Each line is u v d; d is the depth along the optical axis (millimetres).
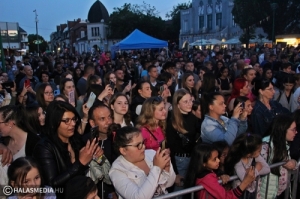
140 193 2287
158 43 16688
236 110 3590
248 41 33625
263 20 31594
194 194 2875
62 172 2434
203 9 50812
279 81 7492
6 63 13812
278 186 3400
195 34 51938
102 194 2928
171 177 2844
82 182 2203
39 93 4590
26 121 2816
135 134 2490
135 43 16312
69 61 15789
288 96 5656
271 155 3418
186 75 6289
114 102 3779
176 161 3746
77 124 2723
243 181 2787
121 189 2404
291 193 3535
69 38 76000
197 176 2828
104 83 6832
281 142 3354
